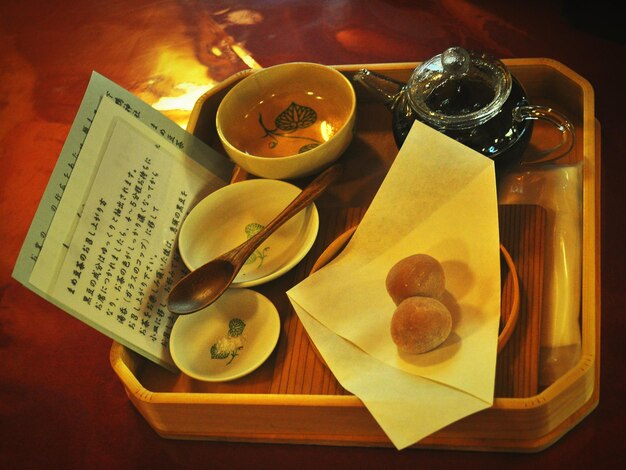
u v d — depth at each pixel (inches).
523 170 20.6
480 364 16.1
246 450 18.4
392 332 16.6
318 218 19.7
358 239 19.0
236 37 32.0
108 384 21.9
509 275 17.8
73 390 22.1
